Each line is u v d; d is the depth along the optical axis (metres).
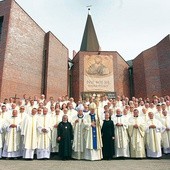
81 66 18.80
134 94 19.55
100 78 18.56
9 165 6.58
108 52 19.33
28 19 15.90
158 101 12.29
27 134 8.00
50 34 17.56
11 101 11.30
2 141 8.37
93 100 11.78
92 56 19.05
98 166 6.39
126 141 8.16
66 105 10.48
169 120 9.09
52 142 8.54
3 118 8.77
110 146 7.95
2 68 13.03
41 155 8.03
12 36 14.12
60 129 8.06
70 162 7.21
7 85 13.16
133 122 8.41
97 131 8.02
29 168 6.06
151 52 18.55
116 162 7.17
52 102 11.66
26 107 10.73
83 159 7.93
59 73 17.98
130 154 8.24
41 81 16.42
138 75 19.47
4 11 14.53
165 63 17.09
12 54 13.90
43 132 8.18
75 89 18.77
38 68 16.31
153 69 18.03
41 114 8.55
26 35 15.47
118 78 18.92
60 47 18.81
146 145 8.46
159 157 8.12
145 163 6.92
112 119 8.62
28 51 15.45
